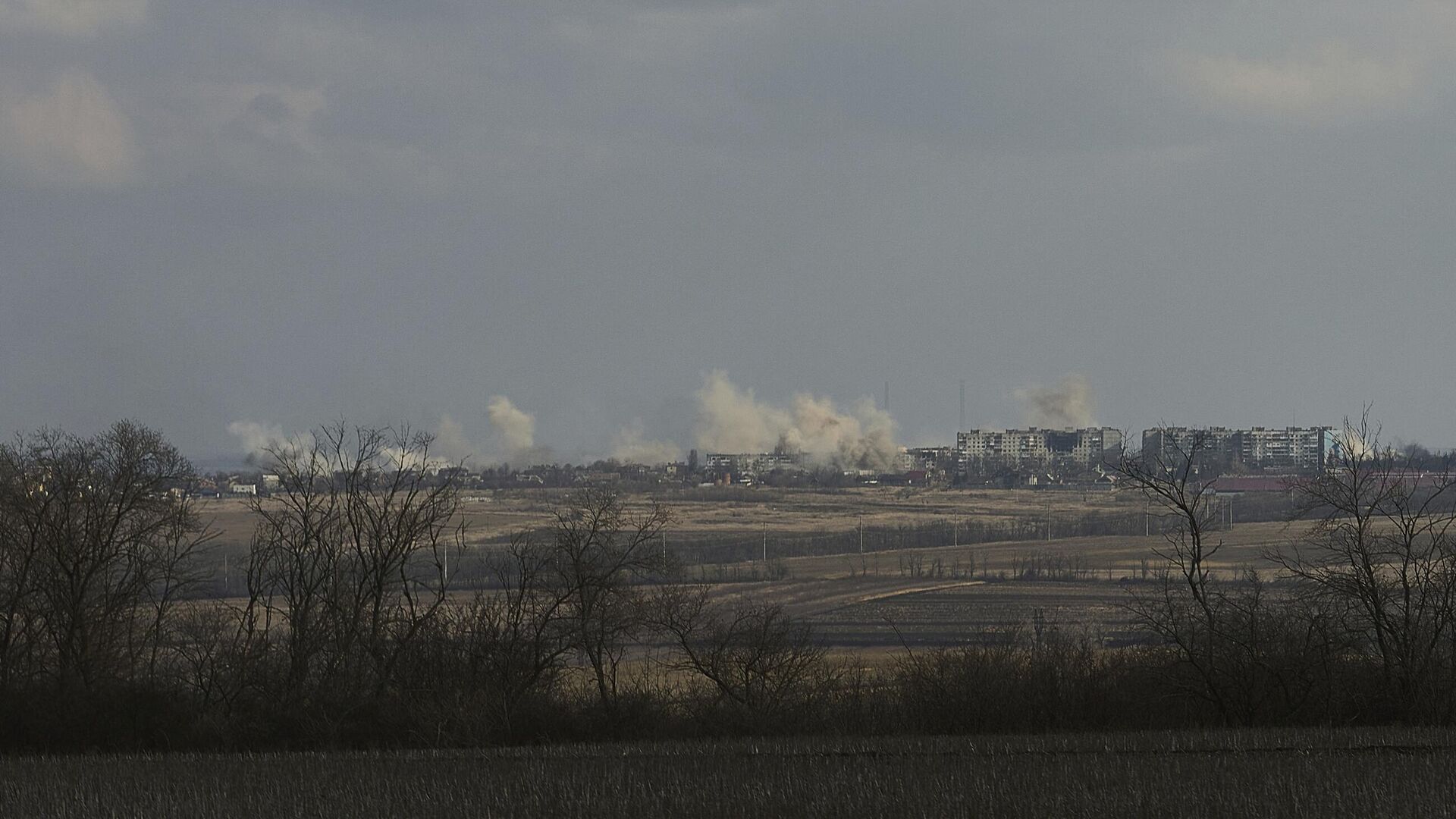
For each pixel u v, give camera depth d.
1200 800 90.31
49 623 197.12
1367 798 89.19
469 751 138.12
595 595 197.38
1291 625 174.00
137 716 171.00
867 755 124.25
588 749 137.12
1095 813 88.00
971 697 176.00
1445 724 164.00
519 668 188.00
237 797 103.00
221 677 185.00
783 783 100.06
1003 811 89.06
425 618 197.50
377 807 97.31
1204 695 173.12
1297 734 134.38
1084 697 175.12
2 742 167.25
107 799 102.94
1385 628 170.62
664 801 96.12
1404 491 176.88
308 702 177.88
